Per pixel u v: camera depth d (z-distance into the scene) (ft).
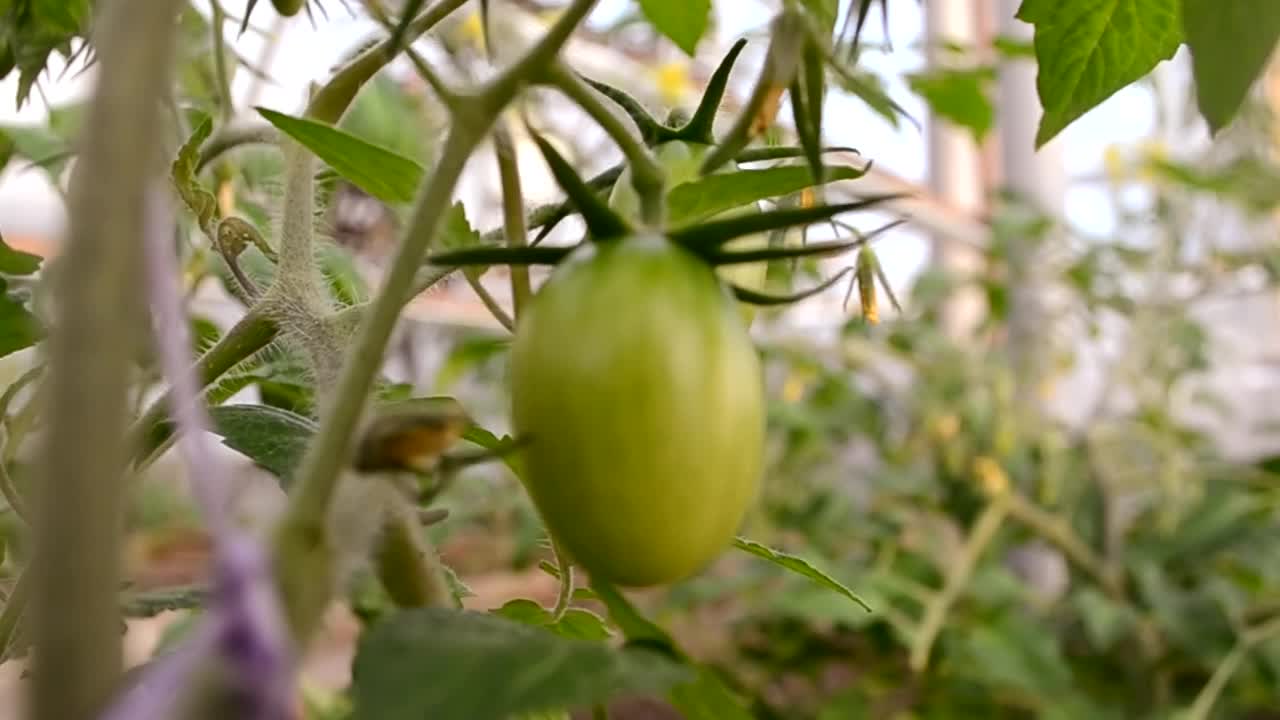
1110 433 3.94
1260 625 3.63
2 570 1.49
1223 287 4.42
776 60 0.96
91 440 0.66
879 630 3.60
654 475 0.92
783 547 4.01
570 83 0.94
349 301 1.47
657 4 1.54
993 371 4.01
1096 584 3.77
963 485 4.02
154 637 1.92
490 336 2.98
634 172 0.98
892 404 4.55
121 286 0.67
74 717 0.66
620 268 0.93
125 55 0.68
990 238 4.28
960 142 4.79
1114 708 3.49
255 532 0.80
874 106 1.45
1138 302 4.22
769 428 4.06
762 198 1.10
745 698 3.42
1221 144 4.15
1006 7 3.96
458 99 0.90
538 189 2.28
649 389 0.91
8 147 1.91
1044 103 1.46
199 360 1.23
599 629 1.31
